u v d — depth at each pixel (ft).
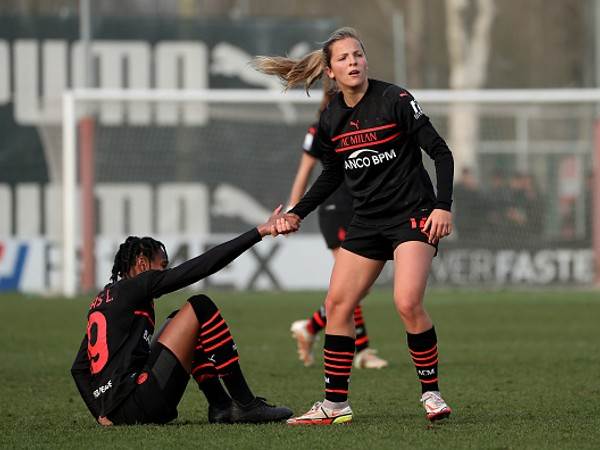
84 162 226.38
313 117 232.32
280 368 111.96
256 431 72.18
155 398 72.02
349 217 116.47
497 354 122.83
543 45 508.12
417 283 72.23
